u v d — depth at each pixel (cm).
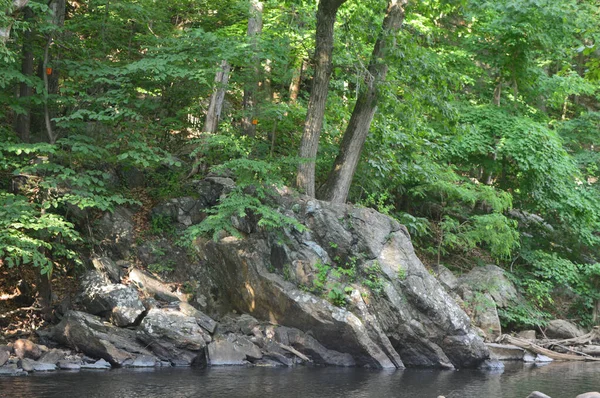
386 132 1773
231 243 1559
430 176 1884
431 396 1084
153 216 1644
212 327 1384
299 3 1772
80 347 1273
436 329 1492
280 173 1691
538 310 1970
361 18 1727
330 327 1416
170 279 1558
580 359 1762
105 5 1558
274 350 1413
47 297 1399
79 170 1587
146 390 1020
